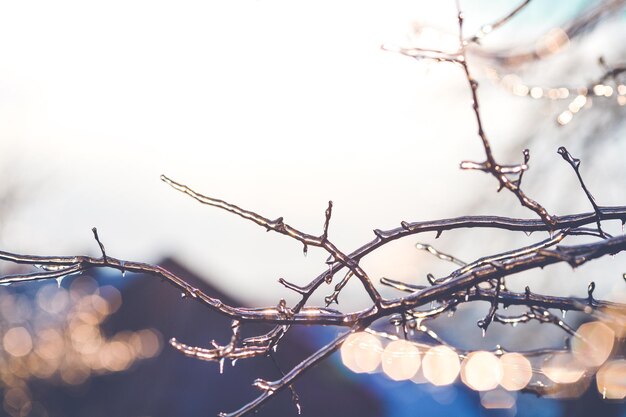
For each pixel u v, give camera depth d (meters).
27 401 14.06
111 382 15.98
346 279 2.36
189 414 16.64
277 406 16.50
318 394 16.58
